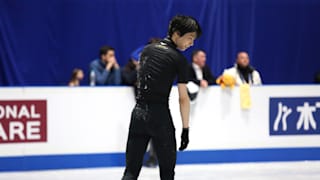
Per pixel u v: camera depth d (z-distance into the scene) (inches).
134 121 297.3
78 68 667.4
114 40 670.5
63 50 661.9
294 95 510.0
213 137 499.8
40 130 472.1
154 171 471.5
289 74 723.4
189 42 298.8
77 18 660.7
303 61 724.7
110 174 461.4
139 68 302.8
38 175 458.3
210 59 691.4
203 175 458.6
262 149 508.1
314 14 719.1
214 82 548.4
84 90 478.3
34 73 656.4
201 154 499.5
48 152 474.6
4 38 642.8
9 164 467.8
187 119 298.4
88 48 666.8
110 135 485.1
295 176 457.1
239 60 534.0
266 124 507.2
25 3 645.3
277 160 510.6
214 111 498.6
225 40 691.4
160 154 295.4
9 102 463.8
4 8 640.4
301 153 514.3
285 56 718.5
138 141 297.9
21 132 468.1
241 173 466.9
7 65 647.1
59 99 474.3
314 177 453.4
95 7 662.5
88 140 481.4
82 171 473.7
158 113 292.8
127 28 669.9
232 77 497.7
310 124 514.3
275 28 709.9
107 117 483.8
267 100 506.0
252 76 540.1
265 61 713.6
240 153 505.0
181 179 444.1
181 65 293.9
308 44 722.8
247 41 701.9
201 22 684.1
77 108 478.0
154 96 293.4
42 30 653.9
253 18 699.4
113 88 483.5
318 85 513.3
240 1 693.3
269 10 705.6
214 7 684.1
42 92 470.6
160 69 292.2
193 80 487.8
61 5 655.1
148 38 676.7
